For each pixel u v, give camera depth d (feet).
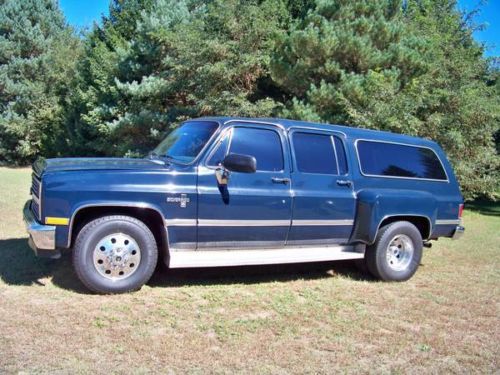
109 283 16.26
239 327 14.35
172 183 16.67
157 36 45.88
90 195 15.83
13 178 60.29
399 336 14.34
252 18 40.42
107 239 16.22
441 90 40.75
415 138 22.53
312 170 19.13
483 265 23.95
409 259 20.76
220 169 17.19
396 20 41.96
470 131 41.68
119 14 70.33
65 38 95.09
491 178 43.55
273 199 17.99
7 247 22.50
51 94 88.43
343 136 20.33
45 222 15.56
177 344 12.93
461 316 16.31
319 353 12.92
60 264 19.81
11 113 85.92
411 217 21.07
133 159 18.78
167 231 16.71
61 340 12.78
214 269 20.74
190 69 41.83
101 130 55.36
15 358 11.68
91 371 11.26
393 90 36.65
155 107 50.21
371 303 17.33
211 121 18.66
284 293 17.95
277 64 39.29
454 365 12.62
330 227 19.43
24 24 90.43
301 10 47.62
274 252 18.61
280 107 40.11
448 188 22.36
